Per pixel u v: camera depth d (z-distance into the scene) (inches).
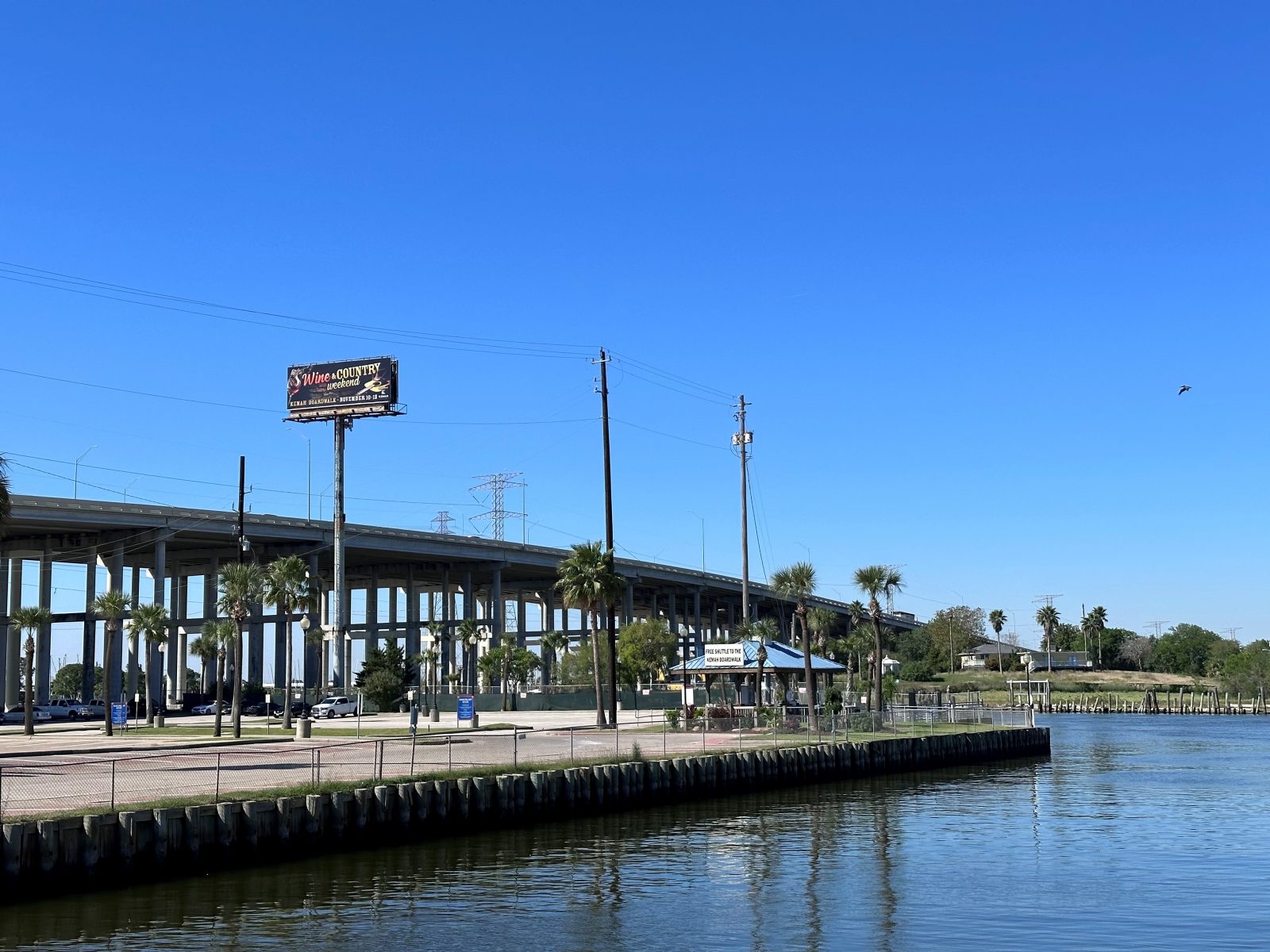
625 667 5753.0
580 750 2361.0
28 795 1469.0
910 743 3073.3
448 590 7229.3
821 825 1929.1
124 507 5162.4
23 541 5561.0
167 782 1652.3
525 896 1302.9
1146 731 5546.3
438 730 3176.7
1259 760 3545.8
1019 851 1664.6
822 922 1201.4
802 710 3233.3
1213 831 1886.1
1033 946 1111.6
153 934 1101.1
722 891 1349.7
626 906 1263.5
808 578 3599.9
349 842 1551.4
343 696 4889.3
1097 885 1405.0
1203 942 1127.0
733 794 2356.1
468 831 1732.3
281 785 1615.4
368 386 5821.9
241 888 1299.2
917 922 1203.2
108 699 3112.7
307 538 5910.4
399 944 1088.8
